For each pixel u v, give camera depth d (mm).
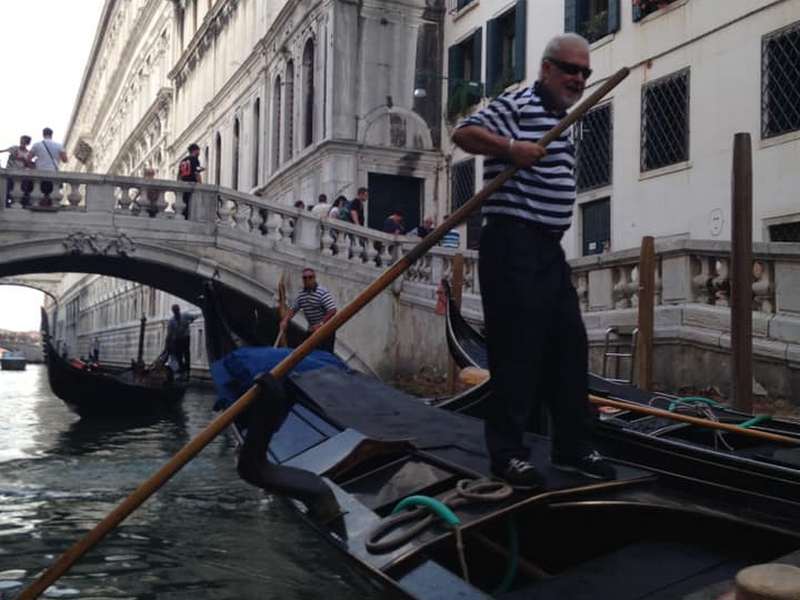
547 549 3119
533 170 2863
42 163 13477
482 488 2859
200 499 6406
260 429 2891
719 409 5422
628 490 2971
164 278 15633
